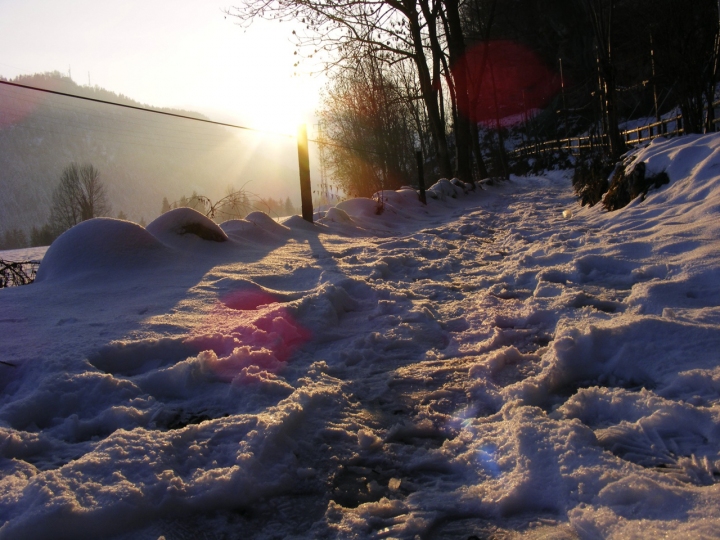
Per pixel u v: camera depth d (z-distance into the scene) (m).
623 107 28.88
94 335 3.27
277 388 2.63
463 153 20.56
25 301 4.10
